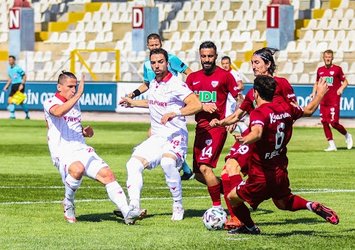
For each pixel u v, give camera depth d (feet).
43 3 336.29
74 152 80.07
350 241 69.46
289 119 68.80
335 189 106.32
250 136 66.80
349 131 207.82
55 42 322.75
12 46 317.63
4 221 80.48
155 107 83.66
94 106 269.85
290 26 279.28
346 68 265.75
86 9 328.49
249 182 69.77
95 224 79.20
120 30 318.24
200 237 71.56
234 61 287.28
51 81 276.41
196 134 84.43
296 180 115.75
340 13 285.43
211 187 83.10
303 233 73.82
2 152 157.69
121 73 293.43
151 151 82.33
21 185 109.81
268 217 84.23
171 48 303.68
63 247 66.80
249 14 301.02
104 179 79.25
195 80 86.07
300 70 270.87
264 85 67.77
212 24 304.71
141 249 65.87
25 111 258.57
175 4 315.58
